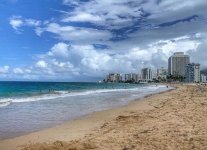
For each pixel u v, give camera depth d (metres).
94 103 28.17
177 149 8.66
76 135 11.27
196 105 22.69
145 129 11.91
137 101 30.55
